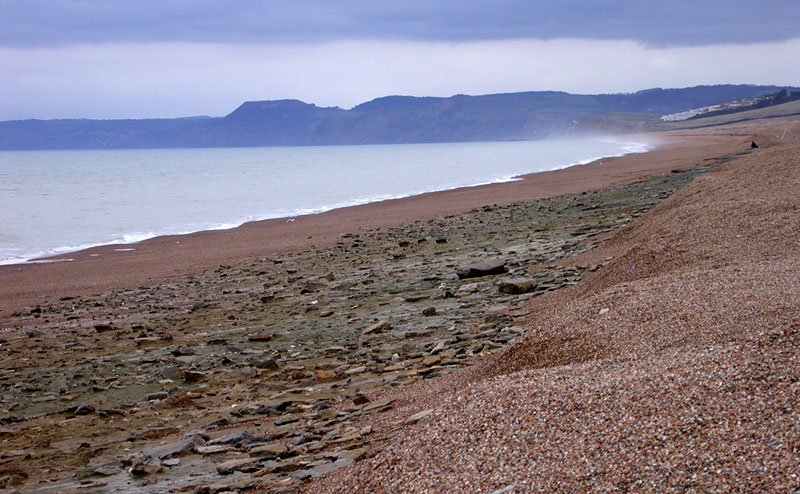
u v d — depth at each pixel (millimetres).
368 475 5332
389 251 22516
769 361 5203
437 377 9133
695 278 9180
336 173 83312
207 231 32656
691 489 4023
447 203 39188
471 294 14633
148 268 23625
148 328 14727
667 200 20375
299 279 19000
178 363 11953
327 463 6344
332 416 8320
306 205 43531
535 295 13398
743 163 26656
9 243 30062
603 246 17094
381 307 14641
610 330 7770
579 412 5168
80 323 15938
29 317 17047
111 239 31031
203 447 7707
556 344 7938
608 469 4395
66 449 8273
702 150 74625
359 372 10359
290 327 13805
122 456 7797
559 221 24953
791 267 9117
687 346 6902
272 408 9062
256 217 37781
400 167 93188
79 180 77625
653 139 164250
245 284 19344
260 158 172000
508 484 4531
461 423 5480
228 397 9953
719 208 14930
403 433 6148
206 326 14586
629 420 4863
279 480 6141
